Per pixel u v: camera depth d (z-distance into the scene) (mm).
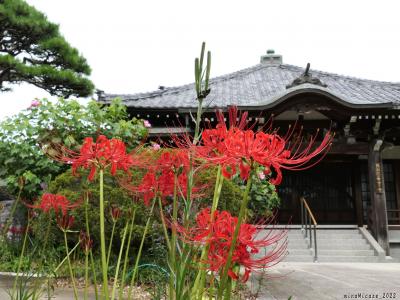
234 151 1515
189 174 1865
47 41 15391
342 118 12406
